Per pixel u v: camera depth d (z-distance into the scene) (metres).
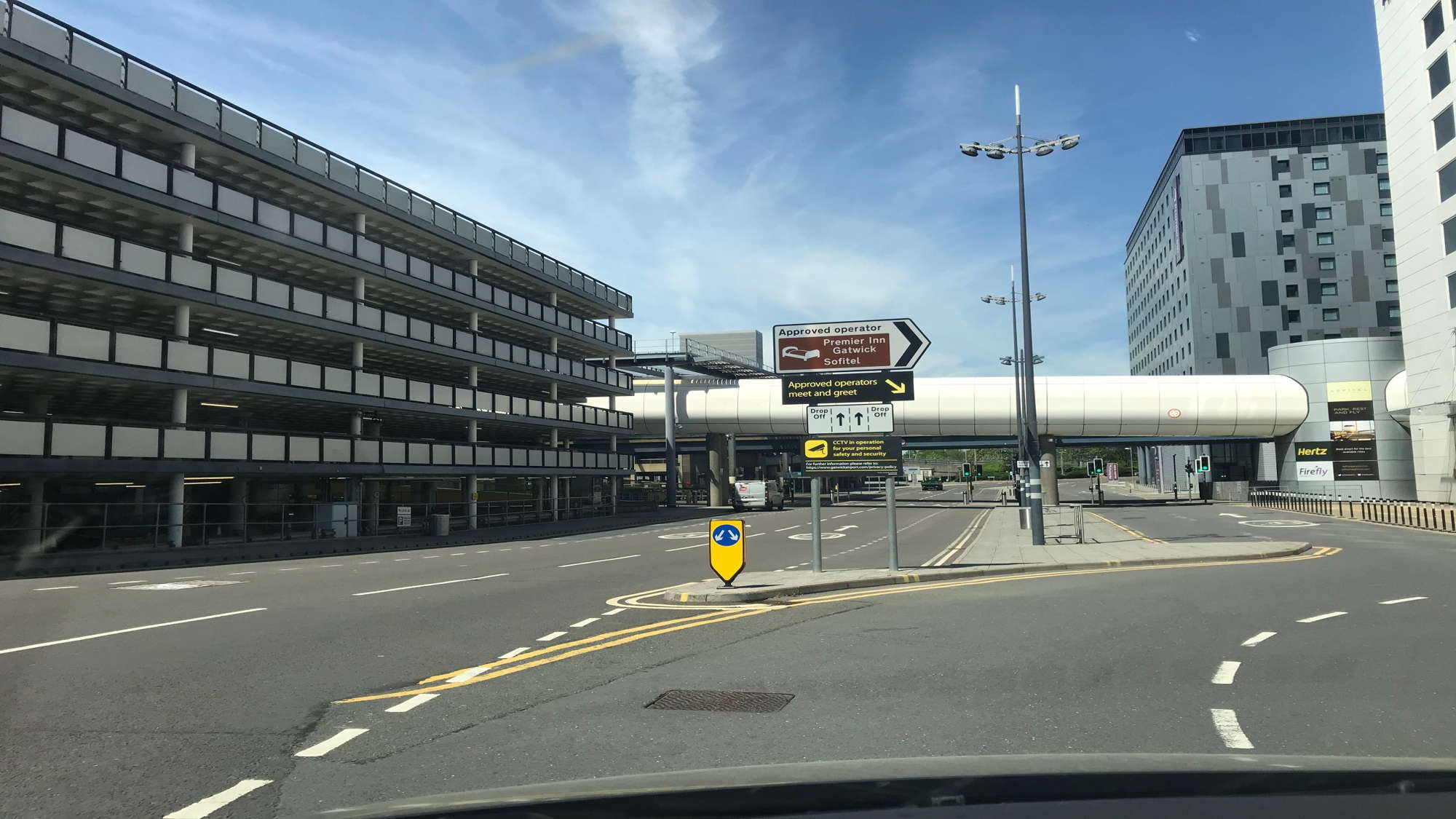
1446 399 41.66
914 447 60.81
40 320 23.69
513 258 46.19
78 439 24.23
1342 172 81.88
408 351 38.38
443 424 44.44
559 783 2.49
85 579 17.48
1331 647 8.38
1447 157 41.50
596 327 53.78
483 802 2.23
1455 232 41.03
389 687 7.17
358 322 34.66
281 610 11.91
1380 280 80.19
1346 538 25.20
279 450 30.28
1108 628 9.66
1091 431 54.28
